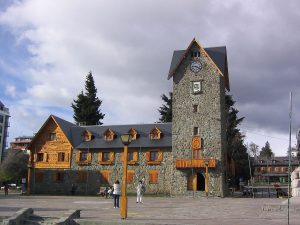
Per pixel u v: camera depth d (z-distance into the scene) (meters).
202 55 57.22
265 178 126.50
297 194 33.50
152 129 60.09
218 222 20.30
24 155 85.81
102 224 20.12
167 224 19.22
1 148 124.75
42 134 65.12
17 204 34.97
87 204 35.38
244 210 28.06
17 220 19.78
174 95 57.41
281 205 28.89
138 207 31.59
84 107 90.00
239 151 78.62
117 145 60.84
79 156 62.50
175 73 58.03
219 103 55.22
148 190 57.88
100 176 60.81
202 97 56.16
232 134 75.88
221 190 52.62
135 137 61.06
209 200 42.56
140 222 19.73
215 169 53.50
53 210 27.61
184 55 57.53
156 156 58.78
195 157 54.84
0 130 125.19
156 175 58.00
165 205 34.16
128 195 56.34
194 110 56.22
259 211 27.16
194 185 53.69
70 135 65.38
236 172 78.38
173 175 55.09
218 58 58.00
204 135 55.06
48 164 63.72
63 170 62.84
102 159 61.38
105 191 51.75
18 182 88.00
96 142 62.81
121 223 19.83
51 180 63.06
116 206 30.91
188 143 55.53
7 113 129.12
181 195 53.81
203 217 23.12
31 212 21.72
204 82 56.44
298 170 34.47
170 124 61.56
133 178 59.06
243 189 69.38
